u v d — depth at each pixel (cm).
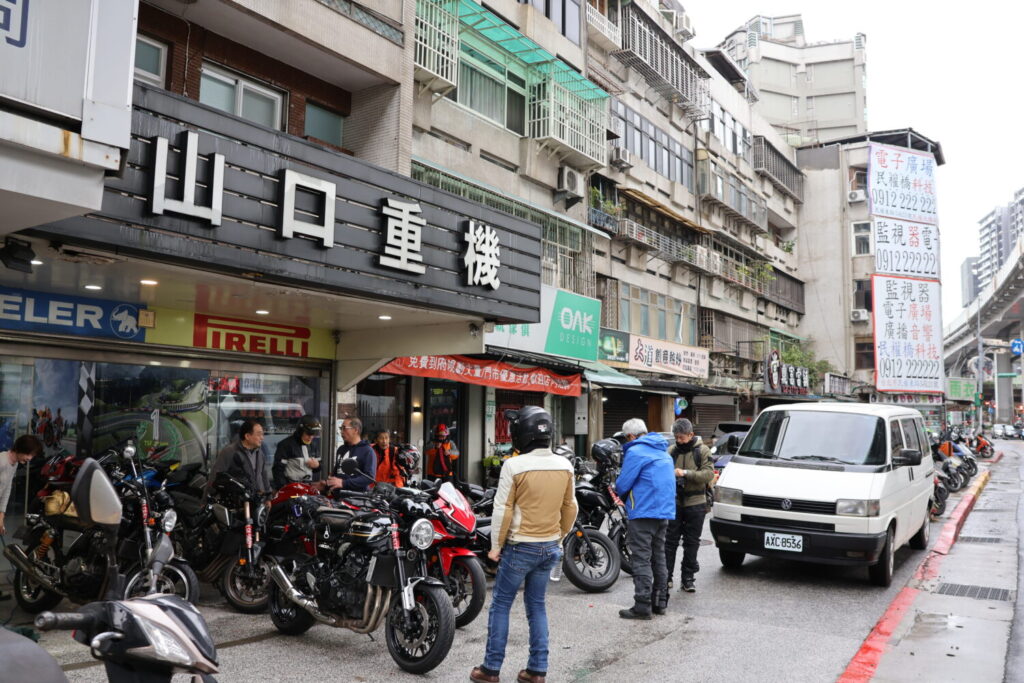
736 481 818
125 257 541
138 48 829
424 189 767
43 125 411
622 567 814
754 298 3350
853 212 4322
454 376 1234
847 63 5766
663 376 2372
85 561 589
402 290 736
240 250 583
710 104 2942
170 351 825
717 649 551
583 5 1928
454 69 1363
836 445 848
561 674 494
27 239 492
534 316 917
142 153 519
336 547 545
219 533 659
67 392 751
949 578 815
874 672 496
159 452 821
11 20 402
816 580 800
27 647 214
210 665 230
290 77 987
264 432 933
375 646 551
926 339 4256
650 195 2380
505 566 463
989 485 2034
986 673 496
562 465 476
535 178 1667
